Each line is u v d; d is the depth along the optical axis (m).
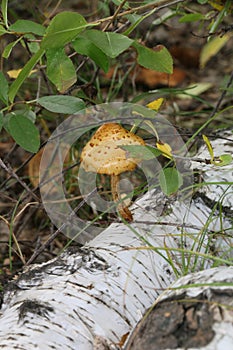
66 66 0.85
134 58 1.12
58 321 0.77
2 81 0.86
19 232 1.03
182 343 0.71
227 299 0.73
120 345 0.77
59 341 0.75
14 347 0.74
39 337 0.75
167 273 0.82
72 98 0.86
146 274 0.81
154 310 0.74
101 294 0.79
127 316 0.79
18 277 0.82
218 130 1.00
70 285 0.79
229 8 0.99
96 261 0.81
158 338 0.72
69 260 0.81
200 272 0.76
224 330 0.71
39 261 1.02
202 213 0.88
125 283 0.80
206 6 1.11
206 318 0.72
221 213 0.86
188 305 0.73
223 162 0.85
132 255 0.82
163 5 0.95
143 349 0.72
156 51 0.89
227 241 0.87
